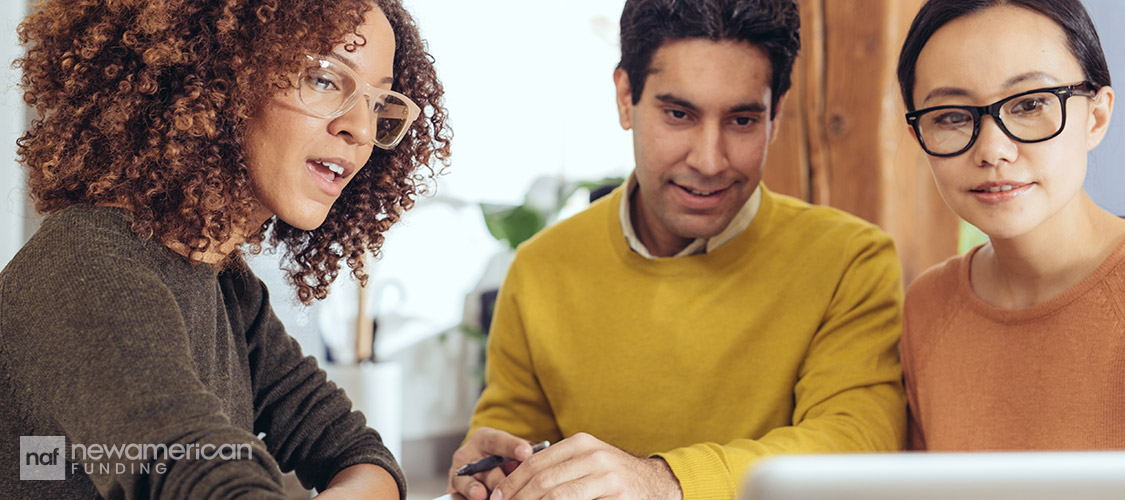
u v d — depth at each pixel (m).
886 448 1.24
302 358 1.19
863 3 1.80
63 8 0.88
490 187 4.31
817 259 1.40
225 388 0.99
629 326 1.44
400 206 1.18
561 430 1.48
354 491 1.04
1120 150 1.99
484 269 4.30
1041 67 1.03
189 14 0.87
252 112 0.90
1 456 0.81
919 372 1.27
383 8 1.08
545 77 4.43
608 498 1.05
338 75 0.91
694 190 1.36
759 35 1.31
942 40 1.08
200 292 0.91
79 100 0.87
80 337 0.74
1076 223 1.09
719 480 1.12
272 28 0.87
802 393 1.34
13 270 0.81
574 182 4.27
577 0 4.43
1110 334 1.05
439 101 1.18
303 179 0.93
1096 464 0.44
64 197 0.90
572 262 1.52
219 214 0.88
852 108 1.82
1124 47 2.02
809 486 0.42
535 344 1.49
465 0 4.11
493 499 1.10
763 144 1.36
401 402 3.96
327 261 1.16
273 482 0.73
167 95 0.87
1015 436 1.14
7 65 2.15
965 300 1.22
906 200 1.85
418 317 4.04
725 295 1.42
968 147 1.06
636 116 1.40
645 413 1.41
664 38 1.33
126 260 0.81
